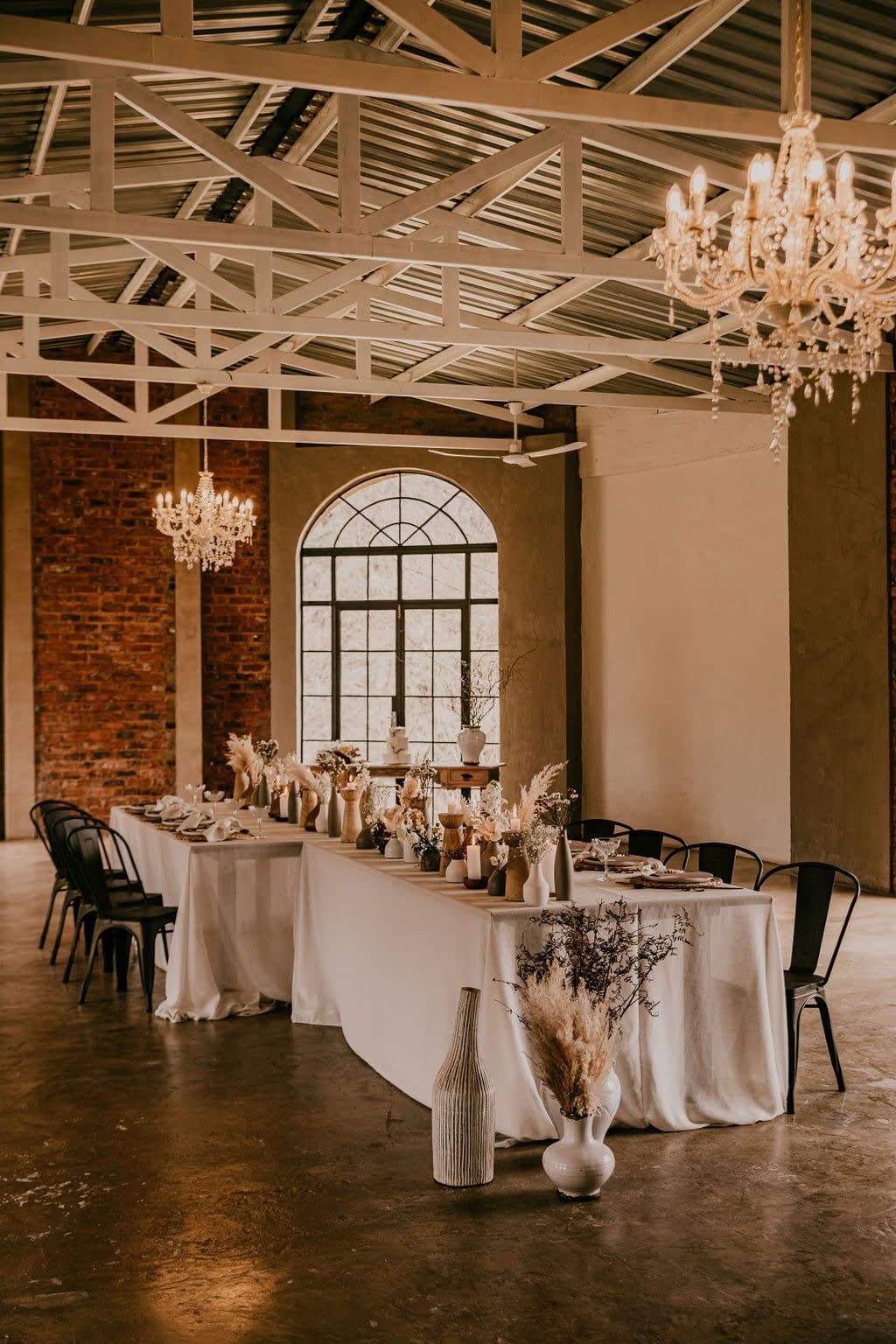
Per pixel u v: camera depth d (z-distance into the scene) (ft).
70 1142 13.70
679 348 23.08
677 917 14.03
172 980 18.99
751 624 34.35
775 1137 13.78
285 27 20.95
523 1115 13.35
